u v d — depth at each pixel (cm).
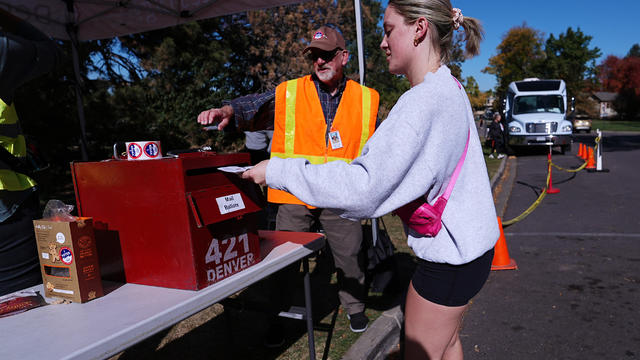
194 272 133
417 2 124
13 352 100
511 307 343
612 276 398
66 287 131
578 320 316
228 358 258
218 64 1352
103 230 150
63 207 137
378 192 111
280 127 273
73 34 520
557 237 536
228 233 147
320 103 271
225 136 1260
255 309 222
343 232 271
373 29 2602
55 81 881
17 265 155
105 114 966
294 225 273
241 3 447
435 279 127
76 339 106
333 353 258
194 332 294
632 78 6381
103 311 123
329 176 116
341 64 266
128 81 1243
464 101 125
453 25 130
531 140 1567
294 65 1719
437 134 114
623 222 594
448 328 133
